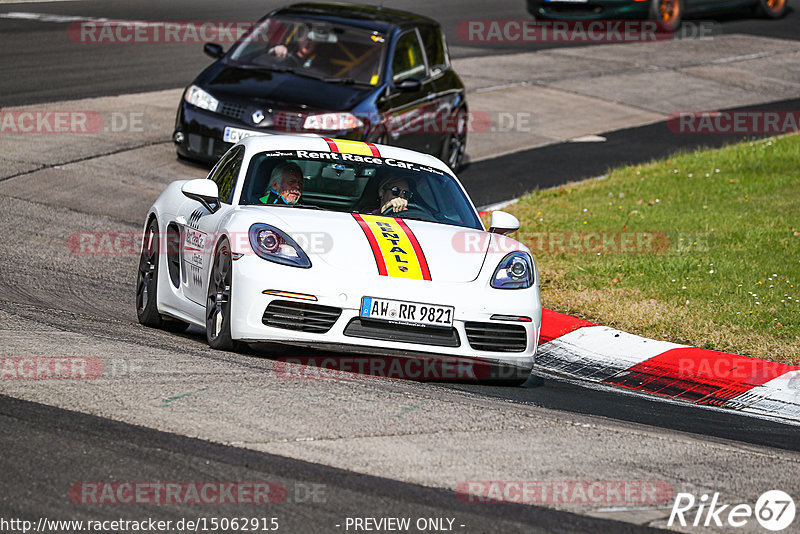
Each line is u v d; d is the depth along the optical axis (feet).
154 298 95.96
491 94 236.84
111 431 59.47
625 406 82.28
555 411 75.05
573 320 105.40
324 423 63.82
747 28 331.36
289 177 89.76
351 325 77.82
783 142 188.34
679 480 60.70
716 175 167.02
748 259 123.24
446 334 79.61
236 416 63.52
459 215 92.73
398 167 95.20
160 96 208.13
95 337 81.35
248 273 78.02
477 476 57.82
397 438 62.54
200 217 89.86
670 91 251.80
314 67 163.94
